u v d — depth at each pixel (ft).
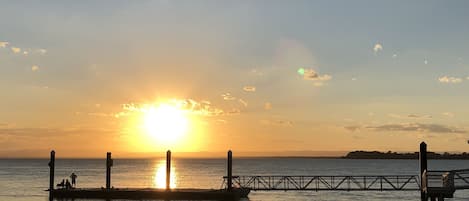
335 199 217.56
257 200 210.79
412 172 605.31
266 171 634.02
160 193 184.03
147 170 653.71
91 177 449.89
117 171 616.39
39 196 228.02
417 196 230.07
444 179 133.39
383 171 642.22
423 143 131.03
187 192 181.37
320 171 640.58
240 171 635.25
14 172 552.41
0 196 227.81
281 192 248.52
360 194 240.73
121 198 187.21
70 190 191.11
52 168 197.98
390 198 221.66
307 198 220.84
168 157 189.67
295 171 639.35
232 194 177.68
